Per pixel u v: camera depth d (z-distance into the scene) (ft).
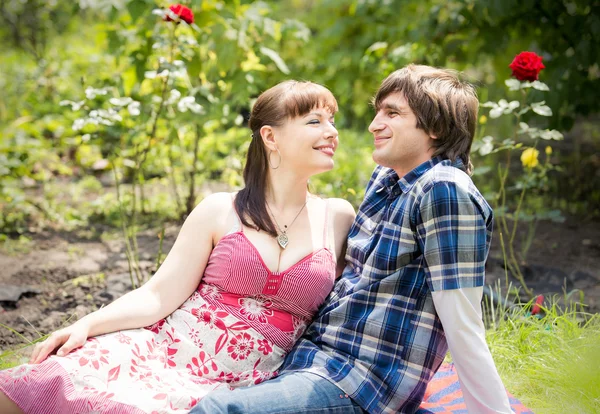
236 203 8.31
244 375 7.86
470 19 17.10
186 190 18.37
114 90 15.62
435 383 9.23
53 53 29.73
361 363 7.58
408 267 7.52
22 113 23.47
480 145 12.60
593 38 16.28
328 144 8.26
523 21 17.20
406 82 7.70
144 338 7.82
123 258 14.51
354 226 8.45
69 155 21.18
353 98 23.22
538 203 17.49
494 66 17.90
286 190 8.35
